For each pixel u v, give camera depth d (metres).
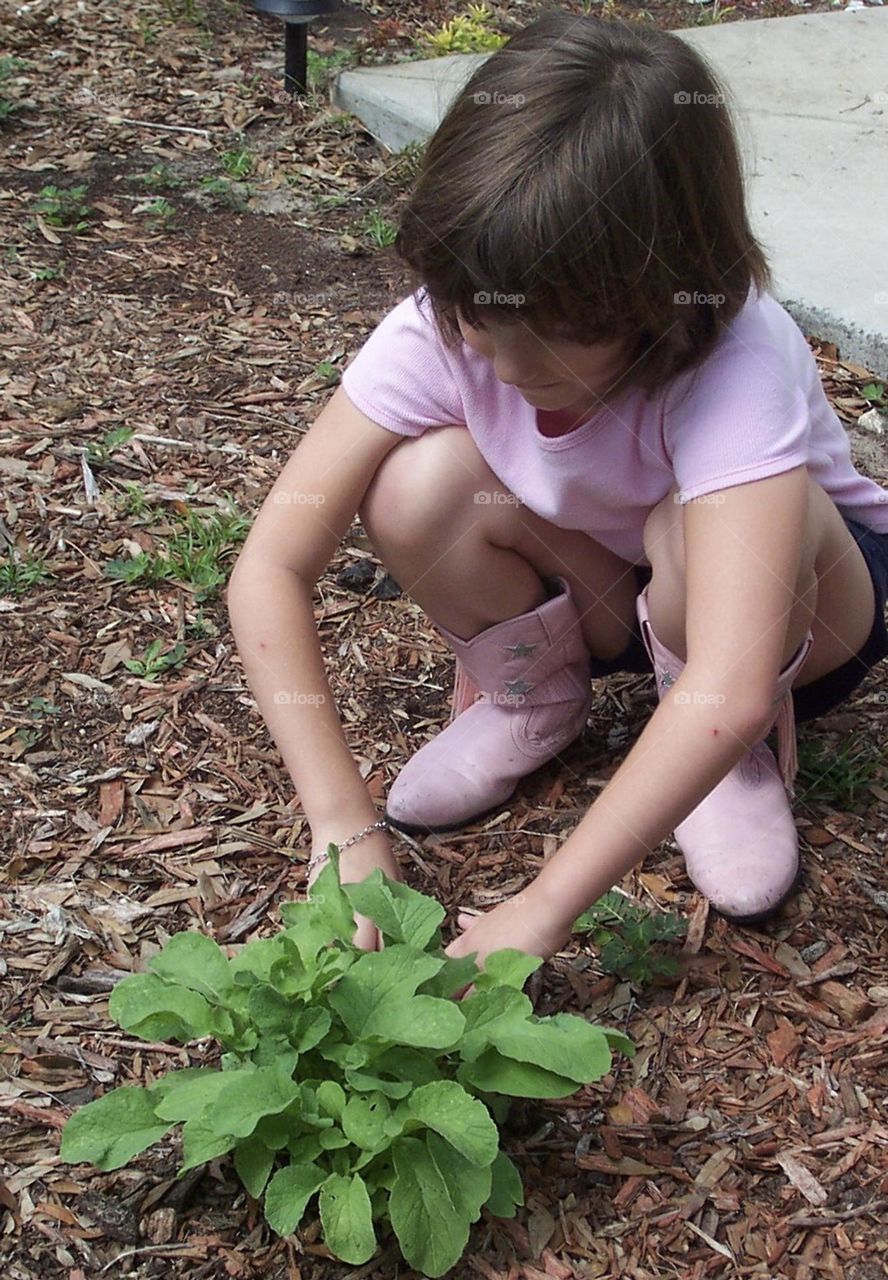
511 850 1.95
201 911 1.86
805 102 4.28
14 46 4.83
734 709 1.51
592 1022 1.68
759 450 1.55
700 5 5.50
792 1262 1.42
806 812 2.00
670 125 1.44
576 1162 1.52
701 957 1.77
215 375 3.13
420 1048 1.43
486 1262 1.42
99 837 1.97
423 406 1.76
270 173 4.09
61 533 2.63
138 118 4.40
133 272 3.55
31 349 3.20
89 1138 1.39
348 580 2.52
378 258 3.64
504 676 1.94
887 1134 1.55
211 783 2.07
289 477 1.81
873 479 2.75
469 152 1.44
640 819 1.53
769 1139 1.55
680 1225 1.46
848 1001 1.71
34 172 4.04
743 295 1.57
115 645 2.35
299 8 4.40
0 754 2.11
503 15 5.27
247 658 1.78
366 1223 1.31
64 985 1.74
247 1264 1.42
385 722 2.20
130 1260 1.43
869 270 3.31
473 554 1.83
